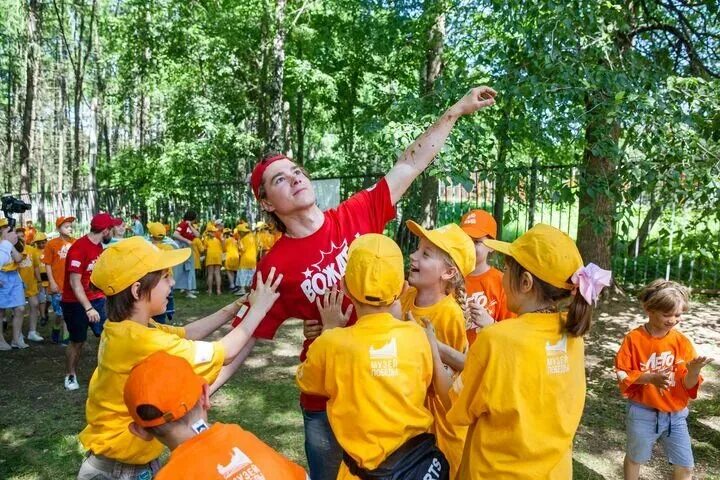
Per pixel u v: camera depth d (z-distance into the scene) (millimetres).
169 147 16281
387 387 2059
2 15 27609
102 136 38188
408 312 2486
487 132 5352
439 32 11281
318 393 2230
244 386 6020
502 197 8406
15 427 5031
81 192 21203
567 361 2143
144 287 2412
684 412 3363
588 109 5137
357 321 2217
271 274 2430
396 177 2682
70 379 5992
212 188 15781
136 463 2467
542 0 5160
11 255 7359
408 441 2074
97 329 6027
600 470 4105
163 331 2463
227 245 12133
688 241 5629
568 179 5750
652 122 4691
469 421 2195
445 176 4859
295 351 7340
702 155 4762
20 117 36000
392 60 15148
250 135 15758
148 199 15836
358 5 13766
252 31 15781
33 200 23906
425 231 2586
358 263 2133
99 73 25109
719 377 5949
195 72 15688
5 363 6949
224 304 10875
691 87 5254
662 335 3383
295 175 2375
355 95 17969
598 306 8992
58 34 31281
